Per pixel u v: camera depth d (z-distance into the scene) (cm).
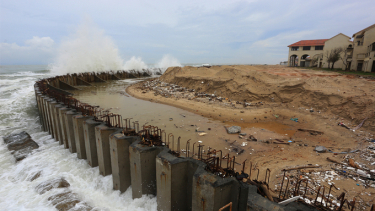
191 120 1744
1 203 940
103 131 1026
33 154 1386
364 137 1235
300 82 2056
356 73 3456
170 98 2555
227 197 595
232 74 2803
